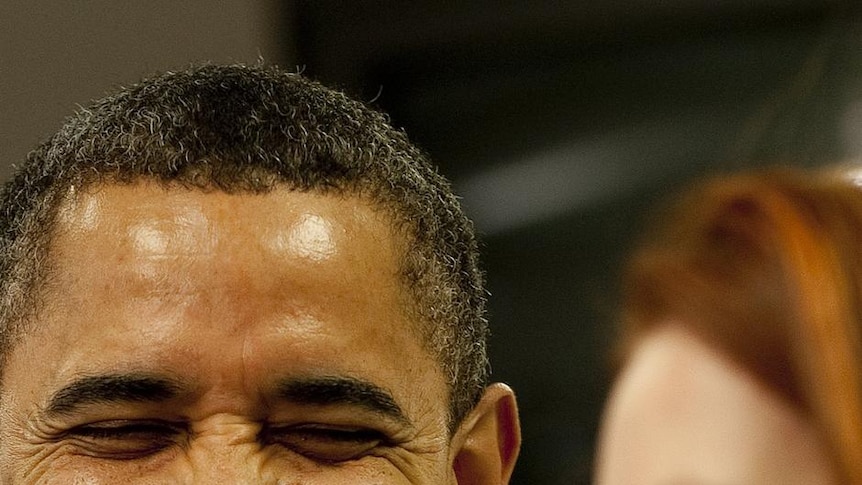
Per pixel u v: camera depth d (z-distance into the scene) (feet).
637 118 31.73
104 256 11.60
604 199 31.78
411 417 12.21
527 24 32.09
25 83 29.78
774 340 9.68
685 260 10.41
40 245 12.04
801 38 30.60
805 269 9.38
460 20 32.35
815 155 14.85
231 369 11.41
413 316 12.30
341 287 11.74
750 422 9.65
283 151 12.04
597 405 30.58
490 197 32.48
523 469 30.68
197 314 11.40
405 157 13.41
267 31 32.07
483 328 14.06
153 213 11.65
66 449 11.64
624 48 31.83
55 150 12.71
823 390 9.09
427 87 32.96
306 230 11.74
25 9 30.04
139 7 30.78
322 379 11.55
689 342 10.21
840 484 9.10
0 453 12.18
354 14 32.83
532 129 32.40
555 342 31.40
